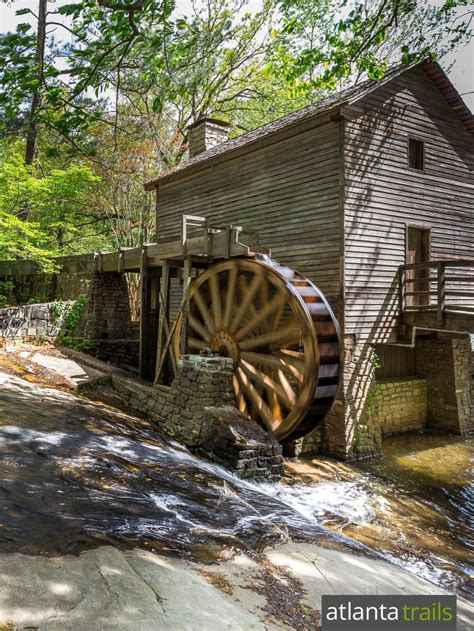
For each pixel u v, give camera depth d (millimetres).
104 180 18016
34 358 9672
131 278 17141
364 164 9352
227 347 8656
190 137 15562
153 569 2781
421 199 10359
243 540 3648
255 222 10977
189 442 7348
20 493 3619
